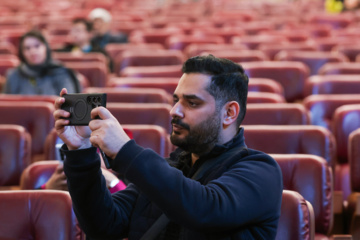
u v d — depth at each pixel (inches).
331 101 190.1
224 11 737.0
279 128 143.1
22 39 232.5
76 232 98.0
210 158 79.7
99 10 403.5
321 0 939.3
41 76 233.0
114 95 195.3
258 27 515.2
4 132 155.6
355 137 143.8
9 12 722.8
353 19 619.2
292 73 259.4
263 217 75.4
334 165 143.2
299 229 99.1
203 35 461.1
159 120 171.2
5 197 98.3
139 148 70.9
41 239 97.4
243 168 76.5
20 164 155.4
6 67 295.3
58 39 426.0
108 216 80.3
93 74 277.0
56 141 149.6
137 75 253.6
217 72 78.3
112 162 71.1
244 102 80.9
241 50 347.9
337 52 358.9
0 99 197.6
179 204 69.7
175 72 255.6
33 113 178.7
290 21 613.3
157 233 78.0
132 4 916.6
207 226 71.1
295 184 118.9
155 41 456.8
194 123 77.8
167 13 732.7
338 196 145.0
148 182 69.5
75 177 75.7
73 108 73.5
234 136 81.2
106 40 405.4
